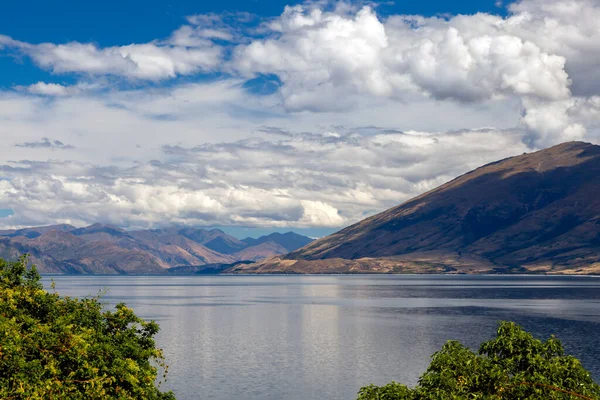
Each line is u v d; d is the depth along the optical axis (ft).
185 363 313.73
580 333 433.07
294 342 391.65
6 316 108.27
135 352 125.08
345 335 427.74
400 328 471.21
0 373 93.45
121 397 104.37
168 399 128.67
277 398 241.55
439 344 380.37
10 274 125.80
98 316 132.98
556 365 110.63
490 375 109.29
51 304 122.83
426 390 108.88
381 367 302.86
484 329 461.37
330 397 242.58
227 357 331.57
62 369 102.22
